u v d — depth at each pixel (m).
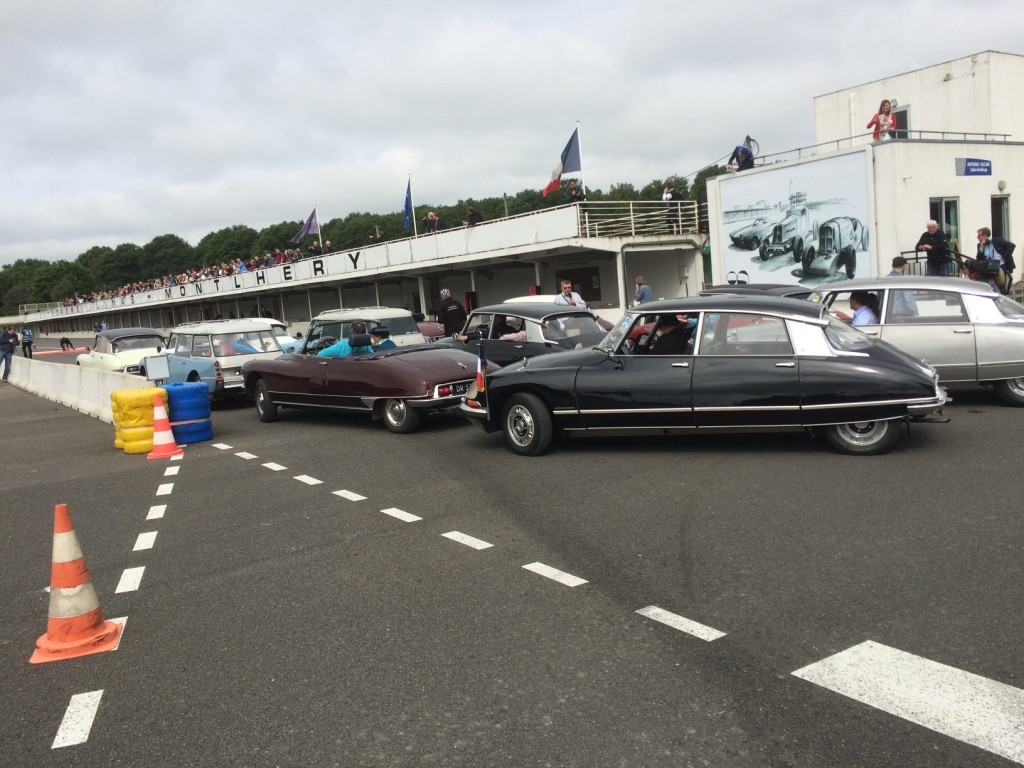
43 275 140.12
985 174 18.30
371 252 31.44
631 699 3.31
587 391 8.05
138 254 139.25
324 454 9.46
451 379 10.31
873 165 16.94
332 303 40.38
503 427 8.71
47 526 6.96
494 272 31.27
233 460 9.52
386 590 4.78
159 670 3.90
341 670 3.76
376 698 3.47
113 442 11.78
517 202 77.94
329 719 3.32
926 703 3.12
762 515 5.71
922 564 4.56
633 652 3.73
